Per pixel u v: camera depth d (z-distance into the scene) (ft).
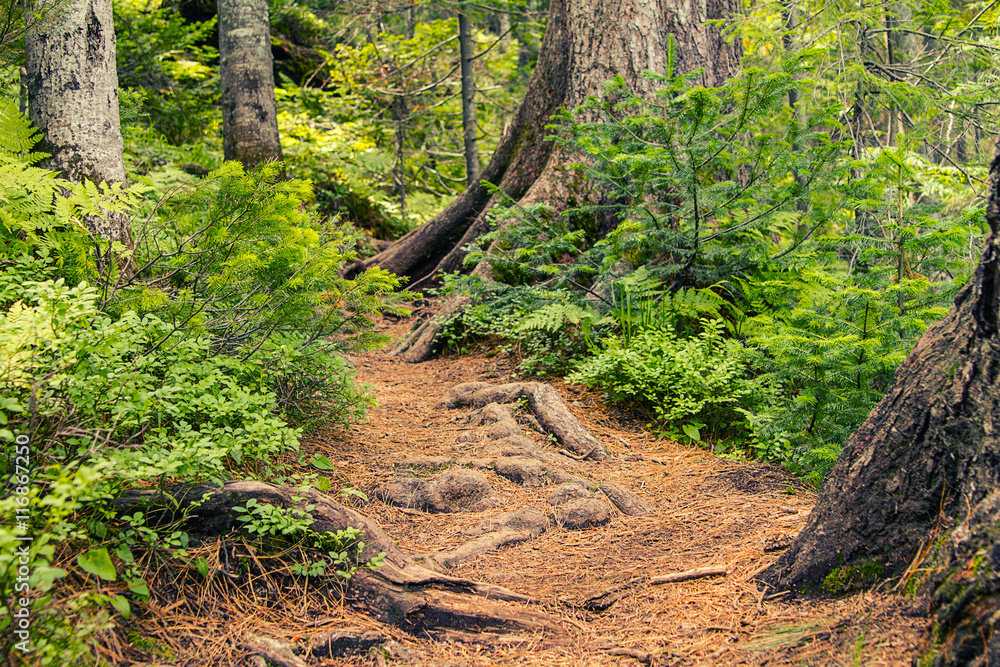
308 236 11.91
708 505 12.26
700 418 16.56
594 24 24.70
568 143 19.97
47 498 5.86
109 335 8.14
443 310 23.77
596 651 7.79
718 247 18.81
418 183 53.98
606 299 21.01
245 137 30.96
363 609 8.11
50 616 6.20
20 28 13.20
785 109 18.94
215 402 9.79
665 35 24.43
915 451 7.35
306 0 59.16
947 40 22.58
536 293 20.26
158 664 6.72
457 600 8.47
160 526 8.11
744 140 19.45
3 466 7.07
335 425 14.78
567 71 26.73
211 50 45.55
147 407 8.56
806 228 19.39
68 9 13.20
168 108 35.68
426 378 20.68
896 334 13.20
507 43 60.95
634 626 8.25
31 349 7.70
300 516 8.71
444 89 54.29
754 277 19.34
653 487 13.33
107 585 7.18
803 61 19.36
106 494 7.27
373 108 51.98
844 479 8.03
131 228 13.82
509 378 19.39
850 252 20.17
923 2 22.63
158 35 34.53
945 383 7.16
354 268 31.81
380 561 8.57
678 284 19.98
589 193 24.29
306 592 8.18
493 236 21.15
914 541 7.25
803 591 8.00
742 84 16.44
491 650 7.83
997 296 6.76
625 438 16.08
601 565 9.98
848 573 7.70
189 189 11.76
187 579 7.78
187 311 11.44
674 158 17.75
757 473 13.62
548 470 13.20
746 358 16.29
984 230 12.57
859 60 22.50
